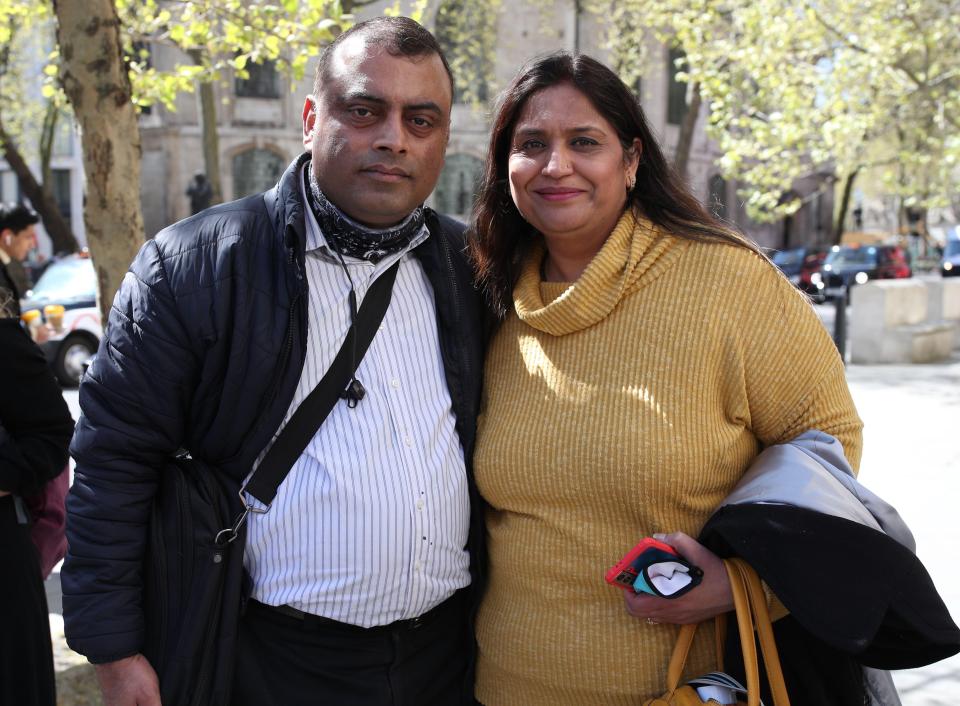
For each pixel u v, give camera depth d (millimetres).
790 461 2088
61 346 12812
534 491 2219
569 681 2205
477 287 2480
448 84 2271
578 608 2197
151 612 2178
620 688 2170
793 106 12555
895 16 12586
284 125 28844
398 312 2324
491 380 2393
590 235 2309
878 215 57688
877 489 6656
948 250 30672
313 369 2219
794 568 1964
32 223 5680
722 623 2164
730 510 2049
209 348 2129
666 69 31562
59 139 33500
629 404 2141
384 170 2162
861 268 25859
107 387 2135
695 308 2156
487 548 2408
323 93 2201
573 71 2242
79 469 2162
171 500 2189
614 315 2217
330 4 5023
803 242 41938
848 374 12016
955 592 4781
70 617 2135
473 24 23812
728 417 2195
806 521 1985
